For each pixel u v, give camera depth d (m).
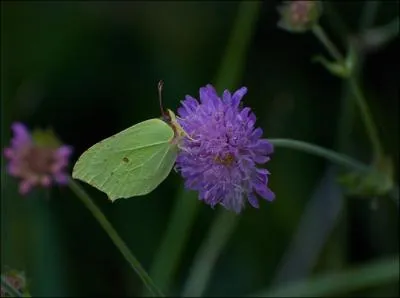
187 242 0.56
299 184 0.55
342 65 0.46
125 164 0.39
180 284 0.55
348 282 0.47
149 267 0.55
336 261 0.52
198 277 0.48
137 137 0.39
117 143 0.39
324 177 0.53
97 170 0.39
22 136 0.48
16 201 0.53
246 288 0.54
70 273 0.56
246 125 0.39
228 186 0.39
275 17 0.56
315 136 0.56
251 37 0.53
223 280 0.55
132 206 0.56
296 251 0.52
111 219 0.56
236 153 0.39
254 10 0.52
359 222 0.54
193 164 0.39
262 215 0.55
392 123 0.55
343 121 0.52
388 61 0.56
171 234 0.51
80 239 0.56
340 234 0.52
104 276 0.56
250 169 0.39
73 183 0.41
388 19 0.54
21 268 0.52
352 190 0.45
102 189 0.39
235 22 0.54
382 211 0.54
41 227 0.53
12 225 0.53
